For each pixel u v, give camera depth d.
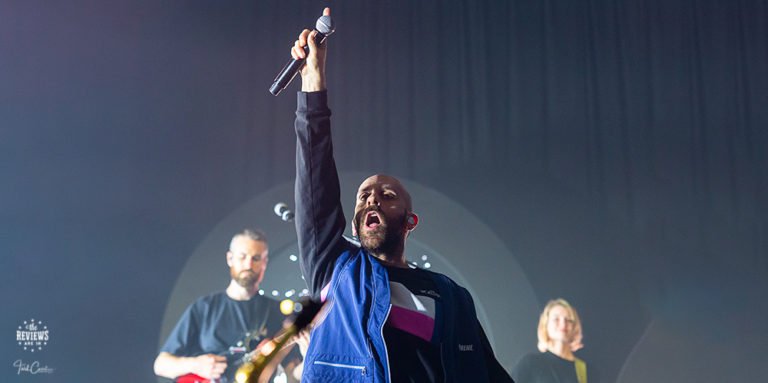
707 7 5.68
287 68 1.75
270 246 5.16
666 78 5.58
